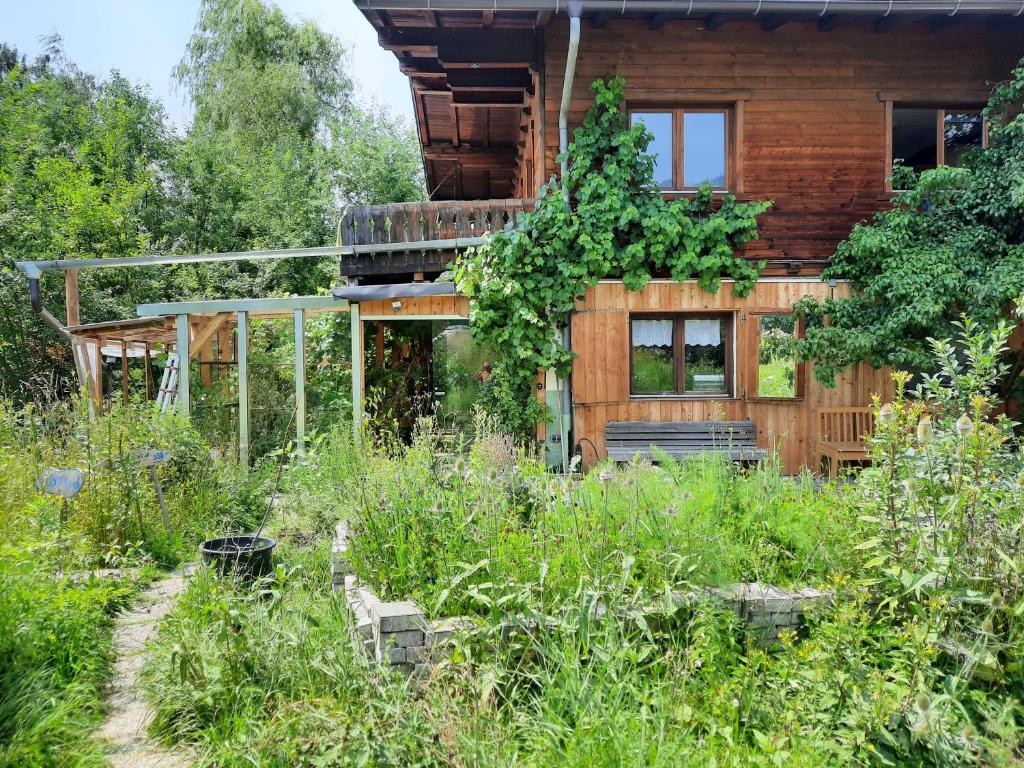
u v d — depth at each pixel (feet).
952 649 11.37
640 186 35.58
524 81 41.55
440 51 37.47
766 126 36.73
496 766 9.60
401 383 42.52
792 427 35.76
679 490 16.12
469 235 37.27
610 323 35.70
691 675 11.53
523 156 51.39
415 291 34.35
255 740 11.03
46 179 66.90
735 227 35.32
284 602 16.07
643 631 12.46
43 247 61.98
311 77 94.12
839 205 36.94
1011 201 33.12
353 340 35.70
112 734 12.65
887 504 12.90
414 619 12.74
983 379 13.82
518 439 34.50
